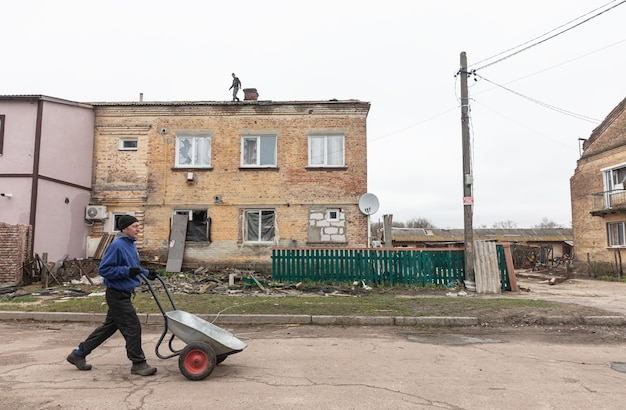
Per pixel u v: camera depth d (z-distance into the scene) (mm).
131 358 5066
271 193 16281
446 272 13555
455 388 4727
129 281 5086
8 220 13820
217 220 16219
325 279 13781
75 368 5387
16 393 4426
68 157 15352
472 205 13281
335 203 16141
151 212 16312
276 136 16547
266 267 15961
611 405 4234
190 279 14352
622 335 7906
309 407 4105
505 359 6055
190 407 4062
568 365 5758
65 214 15164
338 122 16453
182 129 16641
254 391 4547
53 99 14734
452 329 8383
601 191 21828
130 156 16562
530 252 30203
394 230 45438
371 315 8992
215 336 5309
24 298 10867
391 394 4504
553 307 9734
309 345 6918
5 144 14125
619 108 20875
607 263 21078
